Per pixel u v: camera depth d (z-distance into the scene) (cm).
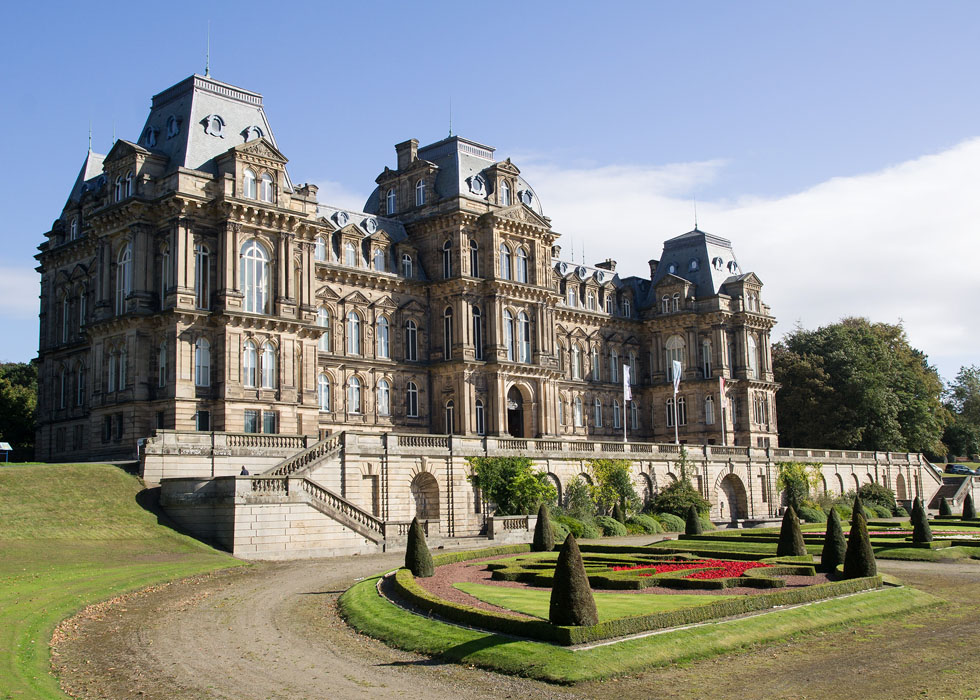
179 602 3444
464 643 2703
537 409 8850
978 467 14688
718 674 2536
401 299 8644
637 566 4353
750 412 10988
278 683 2422
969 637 3062
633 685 2408
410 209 9100
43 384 7950
